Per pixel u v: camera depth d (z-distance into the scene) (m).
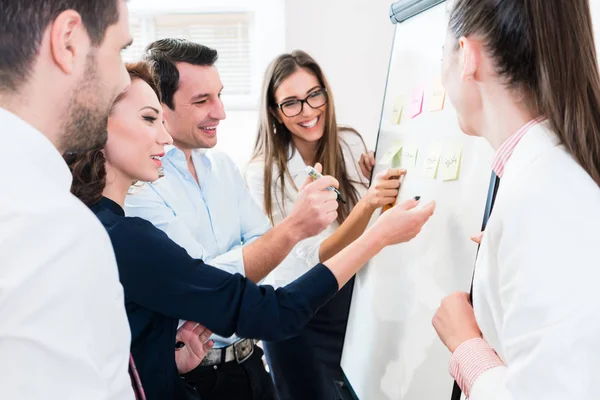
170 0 2.97
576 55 0.61
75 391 0.48
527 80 0.64
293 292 1.03
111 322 0.54
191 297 0.94
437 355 1.01
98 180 0.90
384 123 1.52
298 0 2.69
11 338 0.45
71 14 0.54
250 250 1.20
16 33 0.52
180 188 1.32
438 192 1.08
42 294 0.47
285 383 1.80
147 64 1.05
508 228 0.58
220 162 1.50
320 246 1.58
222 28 3.10
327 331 1.75
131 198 1.18
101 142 0.64
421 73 1.25
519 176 0.61
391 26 2.71
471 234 0.94
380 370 1.28
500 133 0.69
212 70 1.33
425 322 1.08
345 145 1.88
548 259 0.54
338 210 1.76
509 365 0.58
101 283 0.52
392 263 1.27
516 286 0.56
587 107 0.60
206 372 1.25
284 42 2.92
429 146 1.16
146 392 0.94
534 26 0.61
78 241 0.50
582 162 0.60
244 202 1.54
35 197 0.49
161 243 0.94
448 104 1.08
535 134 0.63
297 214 1.22
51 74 0.55
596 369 0.51
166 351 0.97
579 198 0.56
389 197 1.36
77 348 0.48
